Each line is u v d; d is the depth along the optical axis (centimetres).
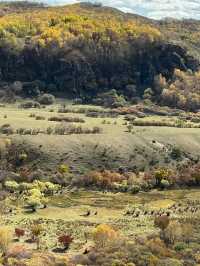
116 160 13175
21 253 7138
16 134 13450
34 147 12912
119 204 10900
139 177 12606
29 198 10431
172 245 7762
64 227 9088
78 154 13050
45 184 11525
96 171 12606
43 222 9344
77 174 12394
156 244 7562
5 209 9994
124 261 6819
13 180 11700
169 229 8156
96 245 7800
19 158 12556
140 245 7550
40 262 6731
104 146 13500
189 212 10438
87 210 10344
